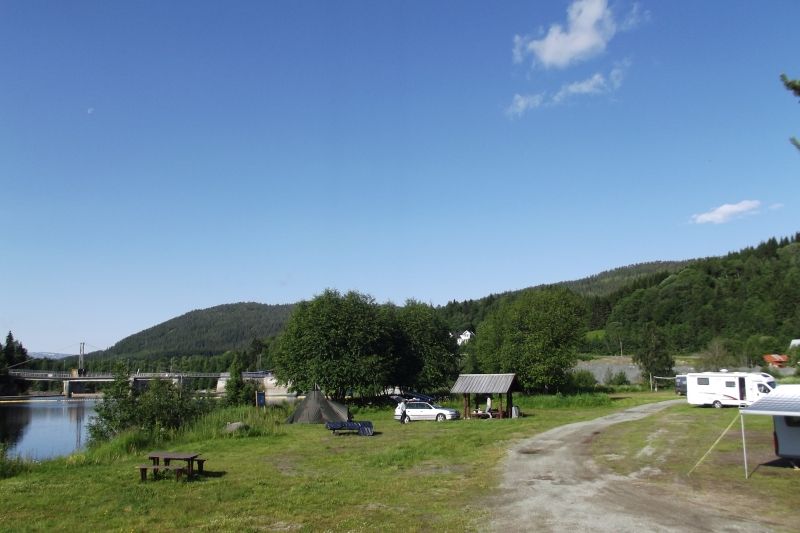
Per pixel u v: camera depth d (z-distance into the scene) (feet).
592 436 95.14
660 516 44.19
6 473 65.87
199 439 100.17
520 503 49.52
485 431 108.68
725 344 312.50
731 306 420.77
